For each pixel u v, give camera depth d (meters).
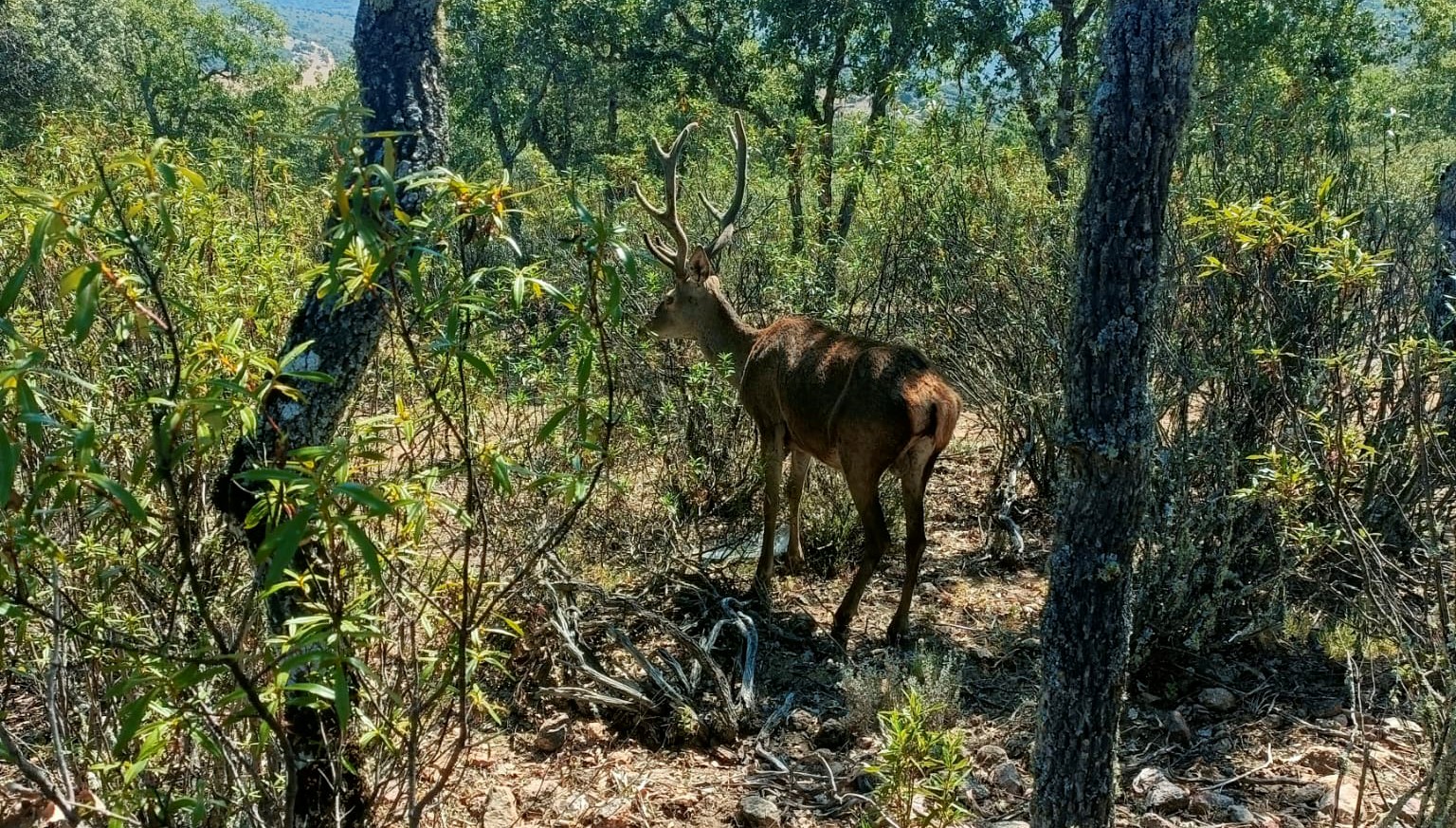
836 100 18.48
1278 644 4.84
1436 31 19.16
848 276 8.24
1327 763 4.01
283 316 3.85
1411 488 4.86
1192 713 4.46
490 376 2.16
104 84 22.33
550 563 4.62
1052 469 6.38
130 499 1.90
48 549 2.20
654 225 9.31
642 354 6.93
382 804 3.55
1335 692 4.50
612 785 4.12
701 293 6.21
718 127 13.35
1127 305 2.68
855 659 5.09
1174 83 2.55
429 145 3.43
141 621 3.07
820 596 5.78
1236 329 4.97
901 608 5.18
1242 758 4.11
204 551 3.23
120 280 2.04
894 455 5.05
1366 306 5.05
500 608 4.11
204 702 2.71
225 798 2.87
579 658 4.44
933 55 16.83
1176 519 4.76
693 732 4.38
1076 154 7.96
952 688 4.55
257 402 2.17
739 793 4.07
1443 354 3.59
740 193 6.42
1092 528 2.85
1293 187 5.62
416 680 2.93
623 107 23.64
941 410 5.05
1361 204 5.86
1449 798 2.93
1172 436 5.16
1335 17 15.45
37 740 3.77
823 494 6.32
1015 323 6.65
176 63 30.27
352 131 2.13
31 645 3.11
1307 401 4.55
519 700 4.61
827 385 5.20
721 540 6.13
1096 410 2.76
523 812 3.94
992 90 16.25
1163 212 2.66
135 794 2.49
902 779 3.08
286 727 3.08
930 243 7.48
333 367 3.18
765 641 5.22
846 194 9.07
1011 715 4.49
